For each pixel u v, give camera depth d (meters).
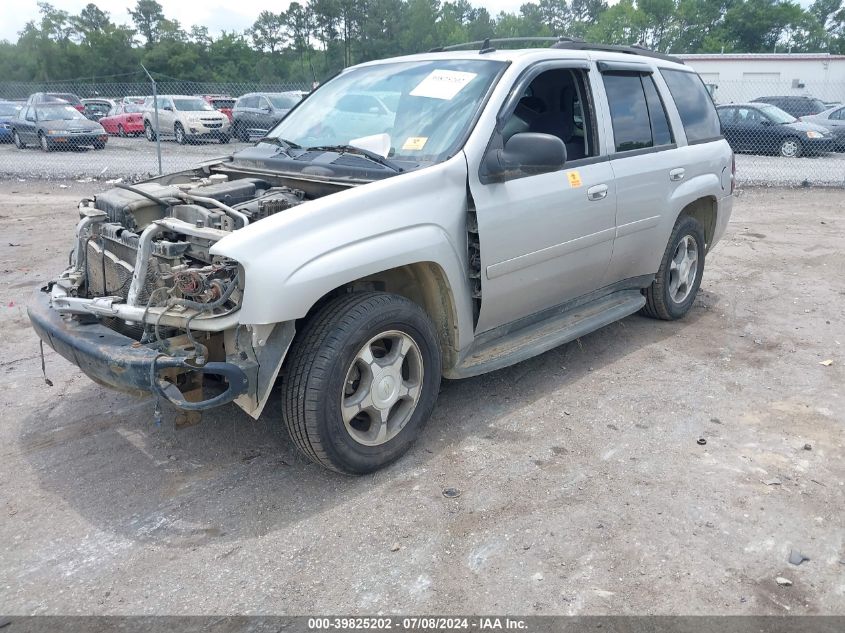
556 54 4.49
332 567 2.94
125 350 3.15
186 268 3.25
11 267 7.66
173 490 3.51
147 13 94.69
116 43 74.75
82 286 3.93
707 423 4.18
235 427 4.12
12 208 11.59
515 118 4.43
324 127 4.47
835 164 18.19
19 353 5.27
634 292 5.48
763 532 3.15
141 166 17.17
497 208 3.90
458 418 4.22
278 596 2.78
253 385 3.16
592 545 3.06
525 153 3.77
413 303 3.61
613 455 3.80
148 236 3.30
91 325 3.50
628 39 85.88
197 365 3.05
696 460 3.75
